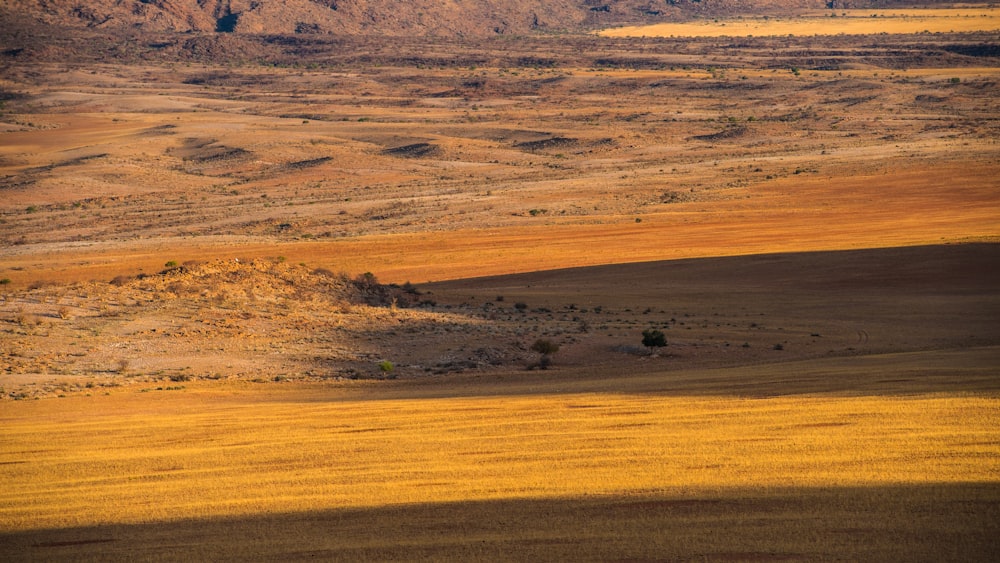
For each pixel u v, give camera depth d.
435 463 53.22
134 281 144.88
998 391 65.81
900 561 33.22
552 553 35.81
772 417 61.03
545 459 52.47
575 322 139.00
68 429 72.19
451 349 116.56
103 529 43.56
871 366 86.12
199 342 117.56
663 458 50.78
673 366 102.62
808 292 164.75
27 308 127.50
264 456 58.09
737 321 139.00
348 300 148.00
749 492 42.81
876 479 43.84
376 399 85.50
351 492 47.44
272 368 106.75
